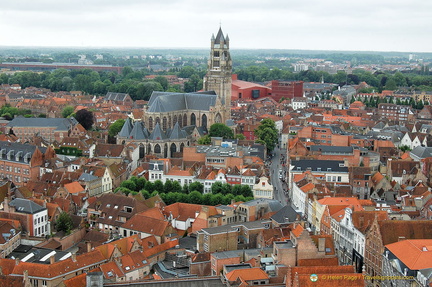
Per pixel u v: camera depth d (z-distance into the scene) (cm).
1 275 18088
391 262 19025
